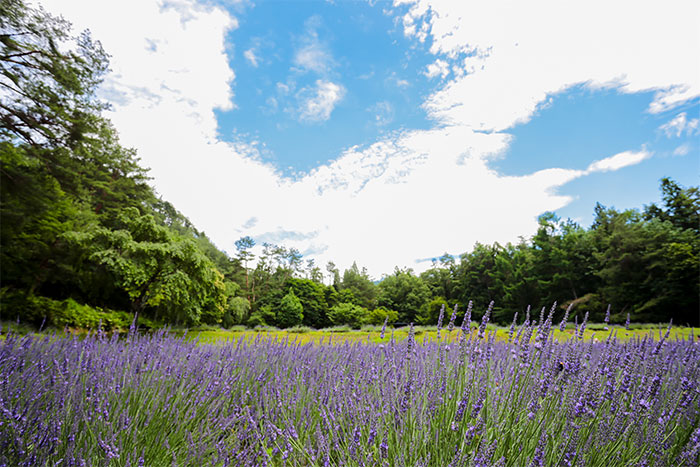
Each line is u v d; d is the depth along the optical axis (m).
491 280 54.22
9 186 15.16
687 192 35.41
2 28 13.91
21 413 2.00
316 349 4.68
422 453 1.78
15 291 17.75
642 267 31.44
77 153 17.91
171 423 2.34
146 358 3.25
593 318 30.97
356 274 85.62
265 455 1.97
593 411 1.79
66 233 19.14
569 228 47.06
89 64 16.33
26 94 15.20
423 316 61.19
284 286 62.25
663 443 1.78
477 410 1.78
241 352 4.22
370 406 2.21
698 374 2.31
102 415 2.12
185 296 20.66
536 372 2.10
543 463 1.60
